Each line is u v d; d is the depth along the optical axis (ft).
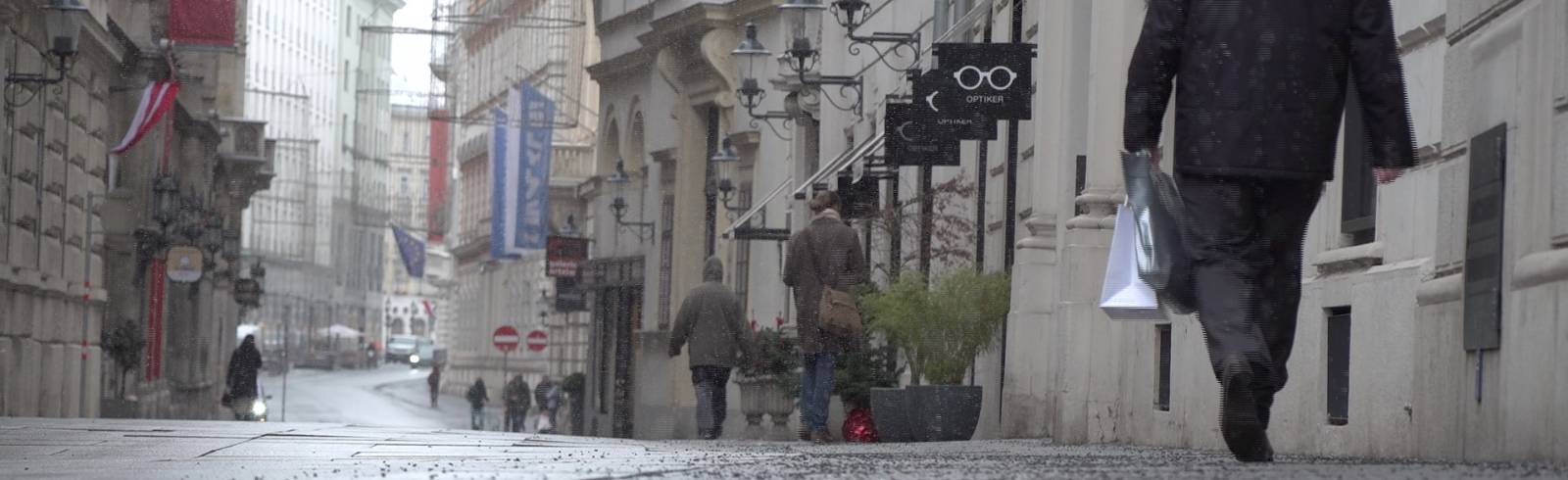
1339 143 89.61
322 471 62.85
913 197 194.29
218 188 538.88
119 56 335.47
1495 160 67.00
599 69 391.04
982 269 179.42
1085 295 119.44
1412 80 81.51
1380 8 57.36
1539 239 62.44
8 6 248.93
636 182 378.53
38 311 284.20
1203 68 57.98
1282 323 59.98
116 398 346.74
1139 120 59.36
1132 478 49.39
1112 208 120.78
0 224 258.37
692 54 333.62
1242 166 57.62
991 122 153.69
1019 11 167.94
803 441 142.00
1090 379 119.03
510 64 602.85
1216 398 96.94
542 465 66.08
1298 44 57.52
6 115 261.03
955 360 150.30
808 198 263.70
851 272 141.08
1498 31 67.62
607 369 399.85
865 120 241.96
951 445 117.08
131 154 388.57
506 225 514.68
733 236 280.51
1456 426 69.82
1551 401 59.77
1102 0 121.70
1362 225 86.38
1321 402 87.35
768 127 299.79
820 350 140.67
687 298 170.50
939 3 197.77
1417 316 74.90
